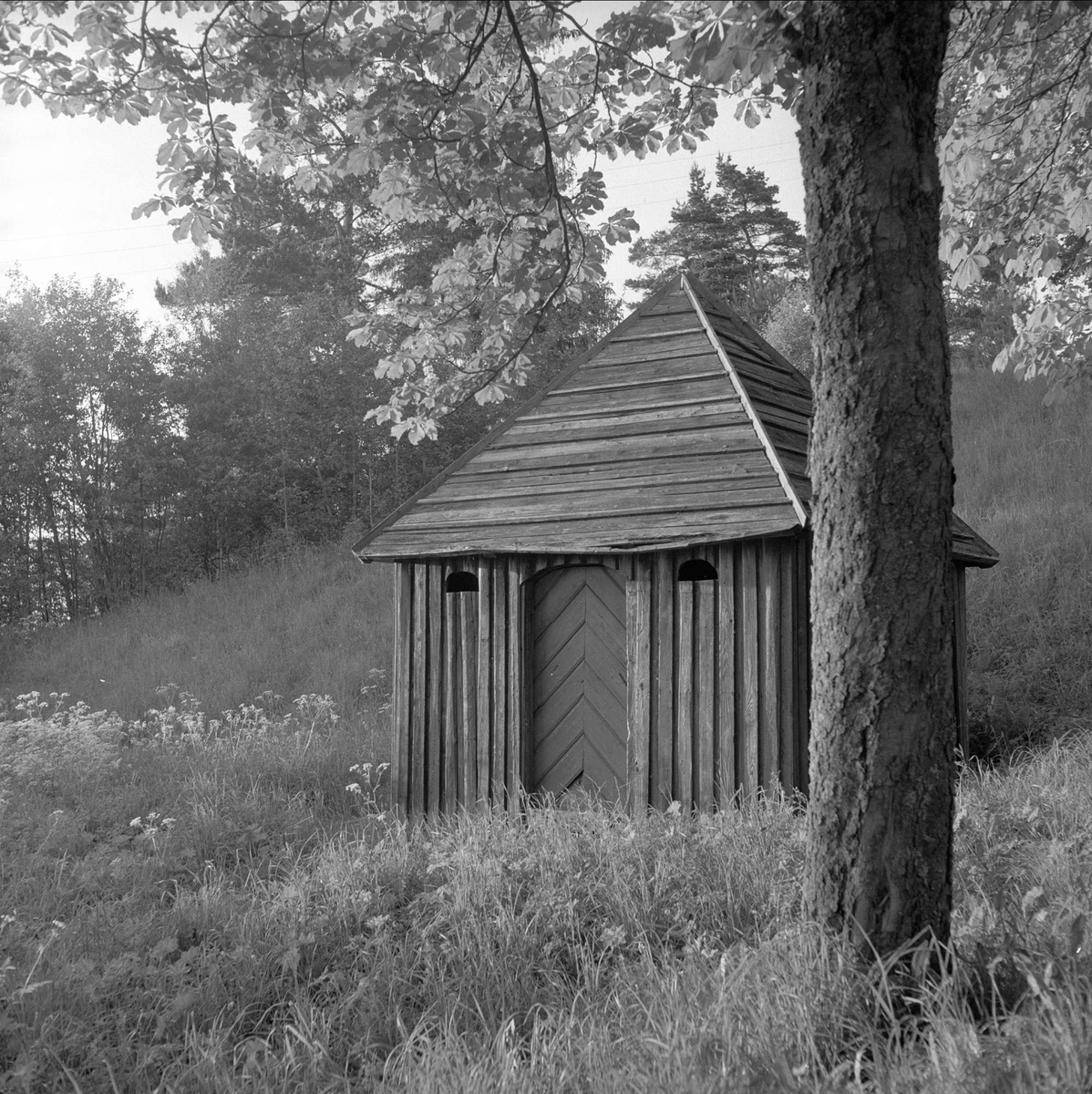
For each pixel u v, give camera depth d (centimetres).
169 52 495
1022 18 571
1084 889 432
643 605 817
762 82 557
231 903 604
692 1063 320
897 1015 352
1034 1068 284
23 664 2139
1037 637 1209
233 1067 400
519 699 870
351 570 2233
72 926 567
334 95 569
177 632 2075
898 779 375
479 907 540
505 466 922
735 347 905
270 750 1132
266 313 2994
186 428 2798
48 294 2738
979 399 2169
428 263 3014
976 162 817
